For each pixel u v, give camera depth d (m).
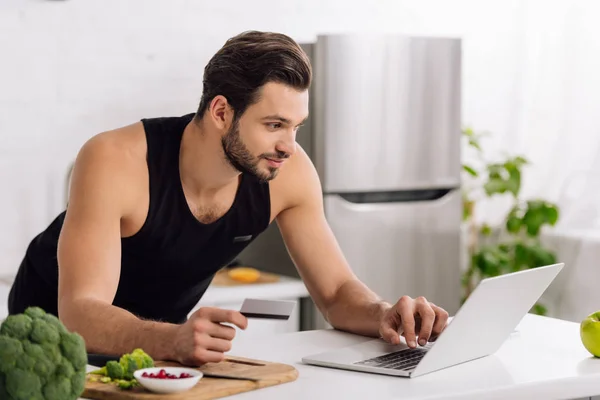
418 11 4.93
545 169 5.09
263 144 2.13
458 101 4.30
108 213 2.21
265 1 4.52
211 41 4.40
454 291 4.41
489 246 4.97
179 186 2.31
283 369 1.88
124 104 4.23
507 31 5.13
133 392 1.69
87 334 2.05
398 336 2.18
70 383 1.54
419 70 4.19
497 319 2.05
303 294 3.96
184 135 2.32
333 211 4.04
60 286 2.17
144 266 2.41
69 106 4.12
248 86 2.10
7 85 3.98
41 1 4.02
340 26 4.73
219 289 3.75
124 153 2.26
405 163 4.19
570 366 2.02
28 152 4.05
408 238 4.25
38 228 4.09
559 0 5.00
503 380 1.88
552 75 5.05
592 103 4.91
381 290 4.20
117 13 4.18
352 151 4.06
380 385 1.82
